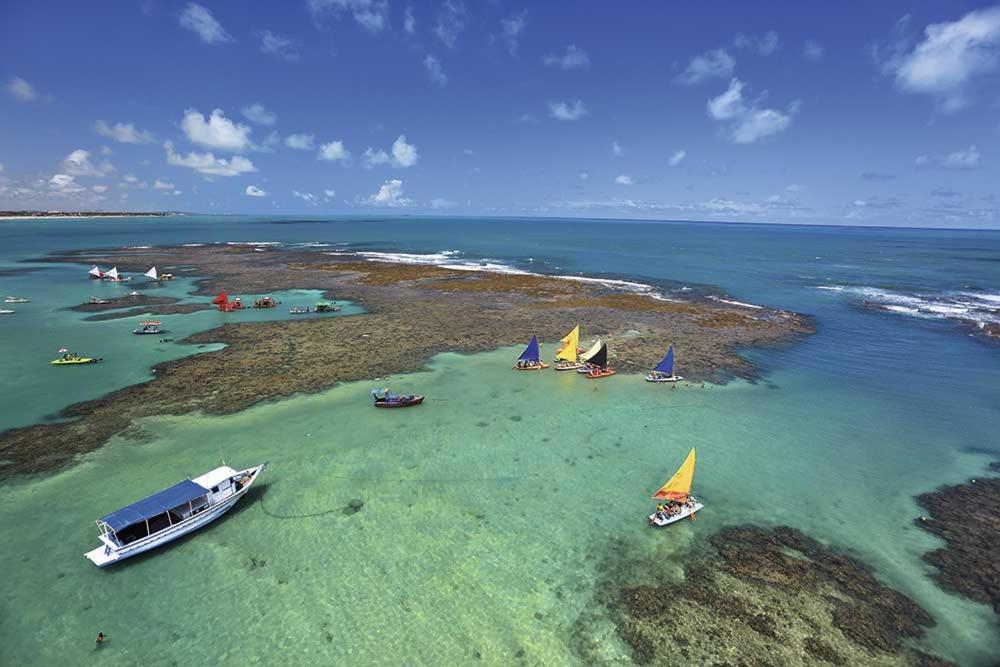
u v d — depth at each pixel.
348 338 52.66
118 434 32.97
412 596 21.09
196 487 24.94
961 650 18.70
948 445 33.84
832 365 48.28
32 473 28.64
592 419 36.53
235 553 23.27
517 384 42.28
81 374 42.12
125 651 18.59
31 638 18.94
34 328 54.53
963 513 26.80
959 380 44.91
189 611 20.30
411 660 18.41
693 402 39.62
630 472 30.16
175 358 46.00
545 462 31.02
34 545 23.31
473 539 24.41
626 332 56.88
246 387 40.22
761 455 32.16
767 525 25.64
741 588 21.55
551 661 18.34
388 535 24.58
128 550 22.16
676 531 25.11
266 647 18.86
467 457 31.31
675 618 20.03
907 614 20.27
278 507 26.36
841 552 23.81
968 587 21.73
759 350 52.09
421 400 38.16
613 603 20.80
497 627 19.72
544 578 22.11
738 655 18.39
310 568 22.52
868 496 28.19
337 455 31.16
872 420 37.19
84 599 20.64
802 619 19.97
